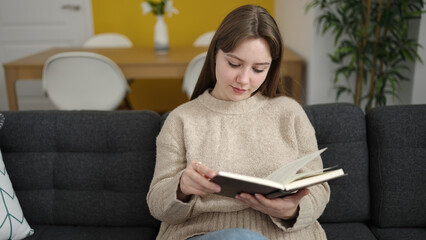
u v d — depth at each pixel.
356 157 1.43
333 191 1.43
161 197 1.12
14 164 1.46
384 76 2.54
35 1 4.20
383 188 1.41
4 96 4.42
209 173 0.95
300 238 1.15
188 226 1.17
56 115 1.48
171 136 1.24
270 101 1.27
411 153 1.40
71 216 1.46
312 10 2.72
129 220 1.45
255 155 1.19
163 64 2.89
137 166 1.43
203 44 3.75
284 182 0.96
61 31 4.29
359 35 2.49
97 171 1.45
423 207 1.40
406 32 2.41
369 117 1.48
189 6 4.19
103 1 4.20
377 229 1.43
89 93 2.81
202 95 1.29
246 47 1.09
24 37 4.29
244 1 4.16
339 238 1.36
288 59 2.93
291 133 1.21
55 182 1.46
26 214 1.46
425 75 2.43
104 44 3.72
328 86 2.82
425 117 1.42
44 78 2.78
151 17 4.23
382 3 2.54
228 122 1.23
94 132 1.45
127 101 3.80
